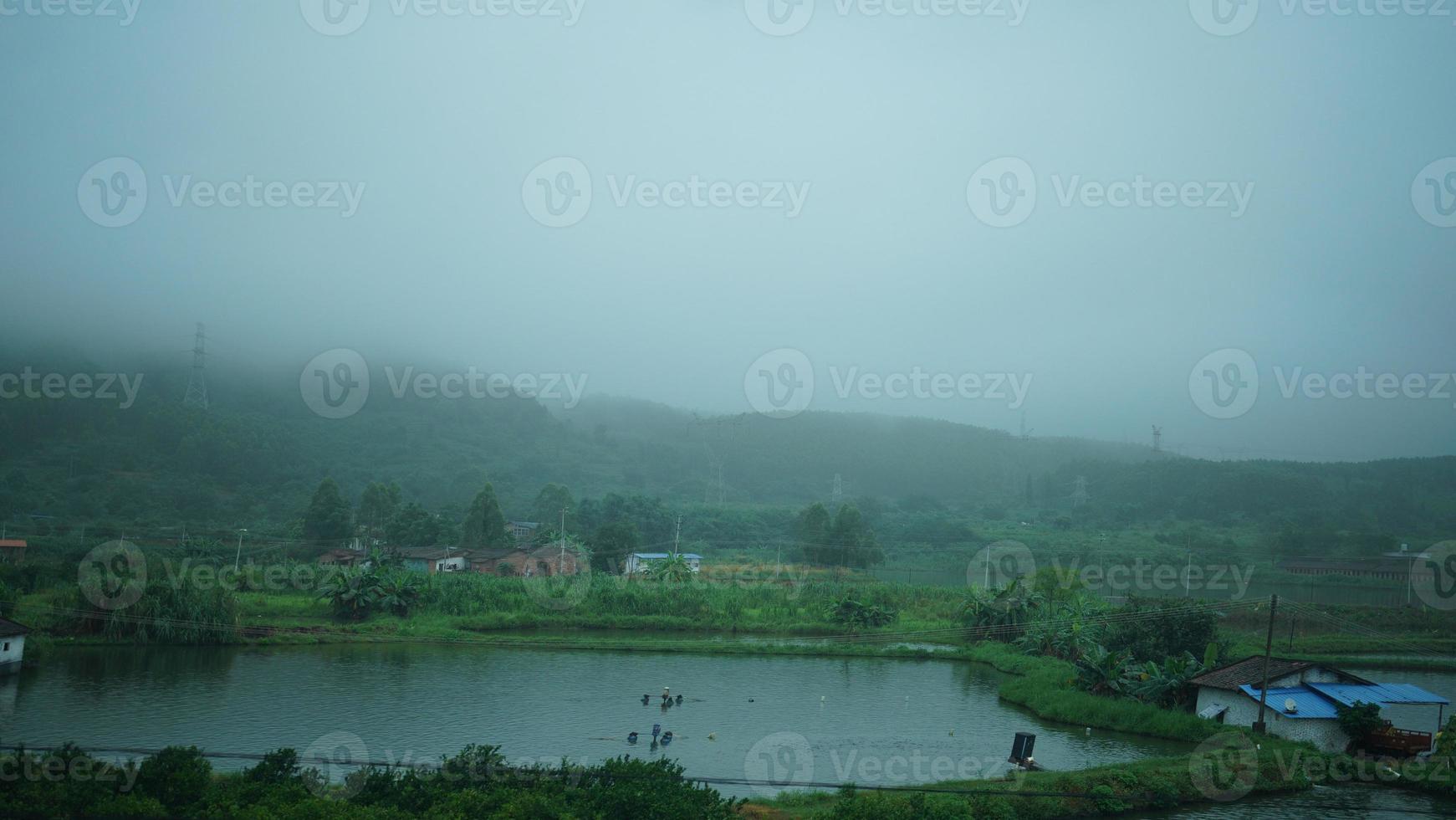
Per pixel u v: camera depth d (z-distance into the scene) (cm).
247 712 5519
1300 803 4462
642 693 6575
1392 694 5612
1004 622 9444
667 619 10019
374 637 8538
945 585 14675
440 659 7731
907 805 3766
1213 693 5928
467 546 15650
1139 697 6322
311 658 7544
